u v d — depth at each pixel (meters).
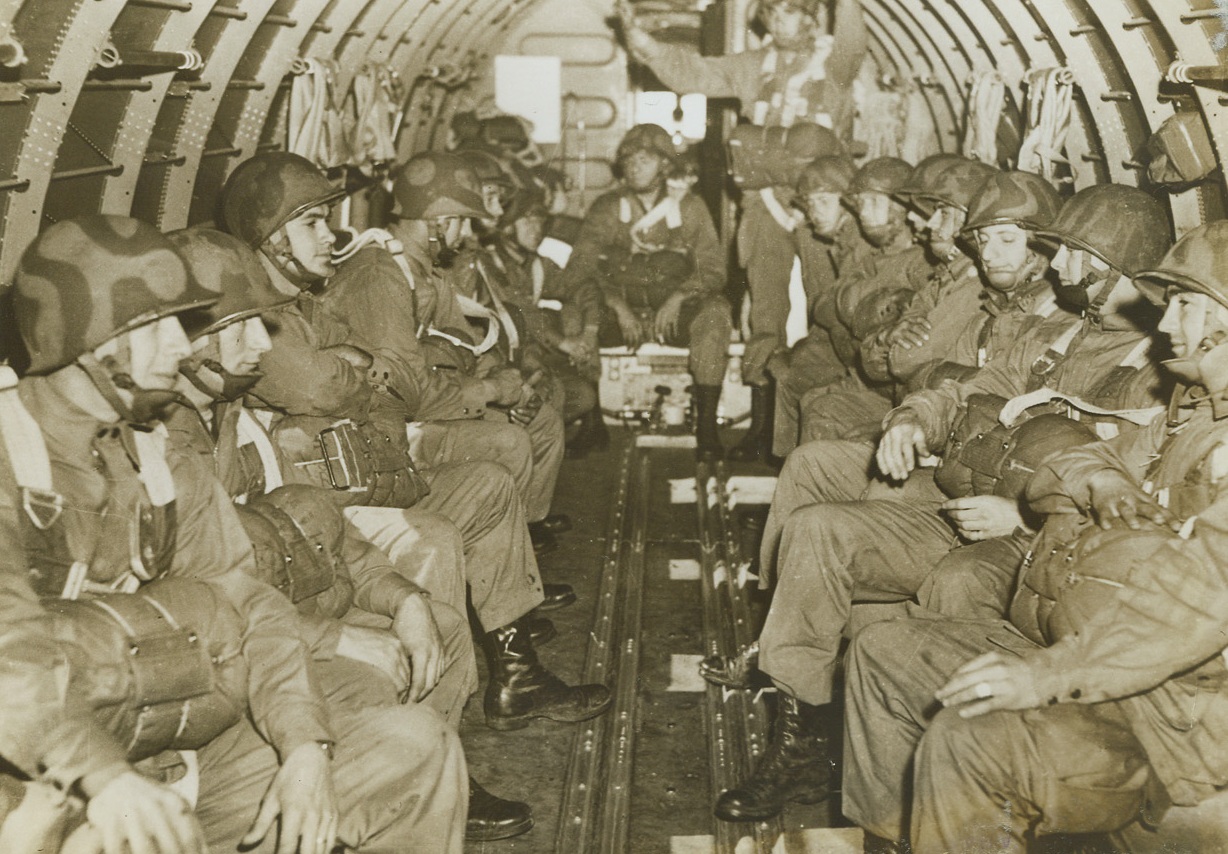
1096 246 3.12
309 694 2.10
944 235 4.25
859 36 7.36
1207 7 3.37
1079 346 3.25
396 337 3.62
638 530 5.50
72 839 1.78
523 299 6.28
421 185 4.26
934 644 2.52
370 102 5.43
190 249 2.51
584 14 9.00
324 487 3.03
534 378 5.09
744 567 4.98
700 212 7.43
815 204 5.49
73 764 1.72
